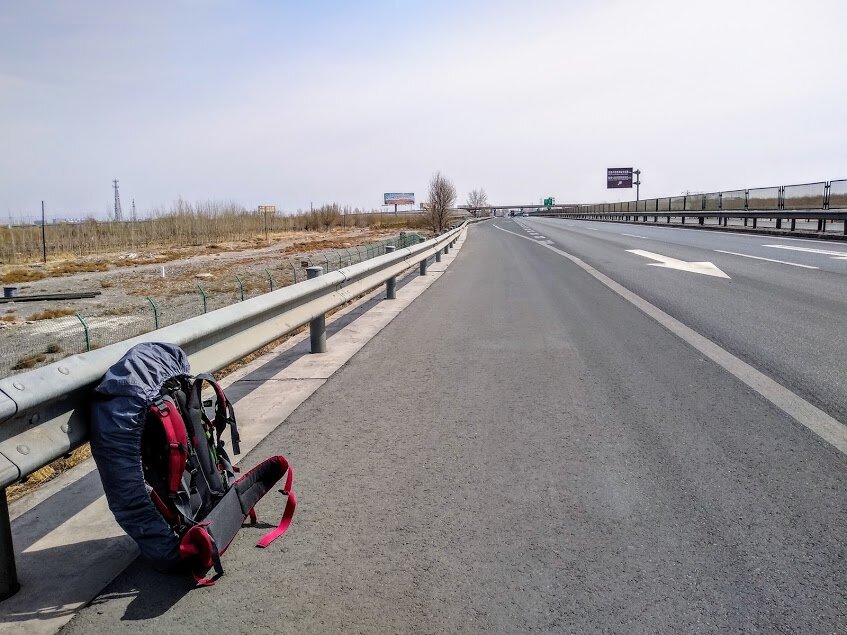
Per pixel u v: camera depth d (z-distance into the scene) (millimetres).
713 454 4297
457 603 2746
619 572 2957
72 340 10516
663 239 27156
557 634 2535
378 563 3076
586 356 7160
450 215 62656
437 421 5113
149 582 2973
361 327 9391
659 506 3584
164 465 3111
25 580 2996
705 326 8609
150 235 48375
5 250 37094
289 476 3562
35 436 2855
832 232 23312
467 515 3535
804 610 2658
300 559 3131
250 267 23969
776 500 3627
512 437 4711
